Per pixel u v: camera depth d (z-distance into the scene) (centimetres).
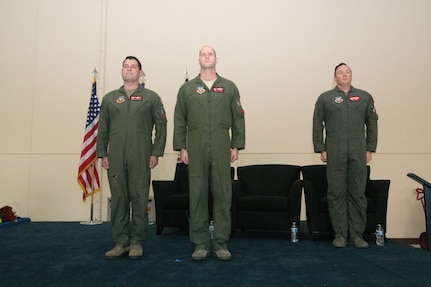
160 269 217
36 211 492
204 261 240
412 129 484
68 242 317
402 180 475
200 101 247
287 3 511
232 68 502
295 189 332
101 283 188
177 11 515
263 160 488
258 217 336
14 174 498
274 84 499
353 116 304
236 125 258
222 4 514
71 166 498
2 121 505
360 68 496
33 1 523
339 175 302
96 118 448
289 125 492
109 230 394
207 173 245
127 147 249
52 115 505
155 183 370
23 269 219
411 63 496
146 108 258
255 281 191
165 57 509
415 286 183
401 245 308
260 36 507
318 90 496
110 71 511
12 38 518
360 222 302
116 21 517
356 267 225
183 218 351
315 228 327
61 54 514
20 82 511
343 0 507
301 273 209
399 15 504
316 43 504
